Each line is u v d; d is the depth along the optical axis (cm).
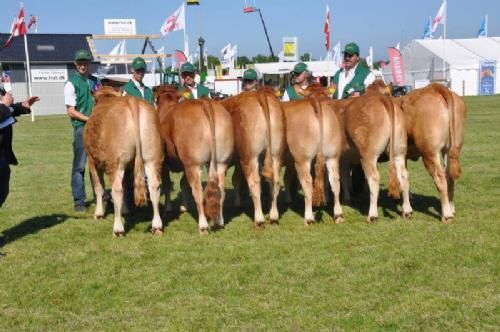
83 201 925
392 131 747
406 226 757
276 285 569
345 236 725
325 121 755
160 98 866
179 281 587
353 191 986
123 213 884
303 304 522
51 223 845
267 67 3584
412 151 813
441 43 5094
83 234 777
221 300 537
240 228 780
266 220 823
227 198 999
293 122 763
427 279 568
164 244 714
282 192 1031
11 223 850
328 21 2444
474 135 1783
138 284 582
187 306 525
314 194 772
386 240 700
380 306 511
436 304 509
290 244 697
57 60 4831
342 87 946
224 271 610
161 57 2784
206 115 726
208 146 728
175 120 744
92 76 929
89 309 528
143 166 729
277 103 759
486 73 4734
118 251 689
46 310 527
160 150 735
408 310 500
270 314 503
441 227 746
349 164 898
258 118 743
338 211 795
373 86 862
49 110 4491
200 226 755
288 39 3672
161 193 1034
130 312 518
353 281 570
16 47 4822
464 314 487
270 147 754
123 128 708
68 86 885
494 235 698
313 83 896
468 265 601
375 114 751
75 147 905
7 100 685
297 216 844
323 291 550
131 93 916
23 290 573
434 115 750
